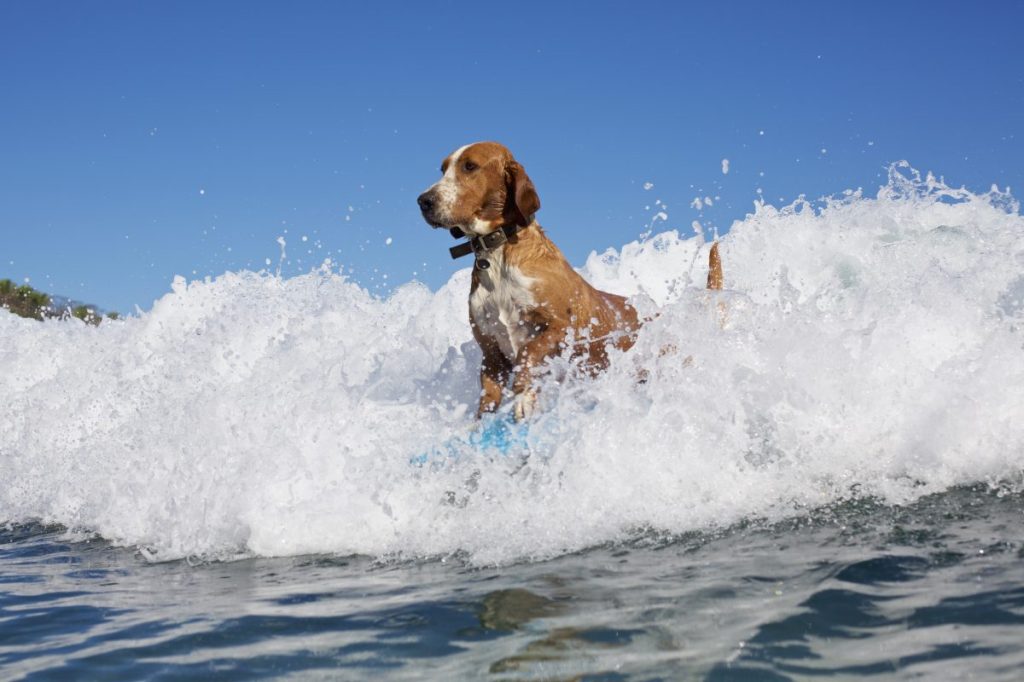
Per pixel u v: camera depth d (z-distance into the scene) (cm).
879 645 233
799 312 509
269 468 432
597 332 632
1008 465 414
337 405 470
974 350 484
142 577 384
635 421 442
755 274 797
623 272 884
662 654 237
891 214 775
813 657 228
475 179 601
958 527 343
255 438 447
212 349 630
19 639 296
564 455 438
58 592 363
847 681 212
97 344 745
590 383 479
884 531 345
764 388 456
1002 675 208
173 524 444
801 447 444
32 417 604
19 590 369
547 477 430
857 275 750
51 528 502
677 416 446
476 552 368
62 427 598
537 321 612
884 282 612
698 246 604
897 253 738
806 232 795
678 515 388
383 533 406
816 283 767
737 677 219
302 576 362
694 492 414
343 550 398
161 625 302
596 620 267
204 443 457
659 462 428
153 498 462
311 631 281
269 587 347
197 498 441
